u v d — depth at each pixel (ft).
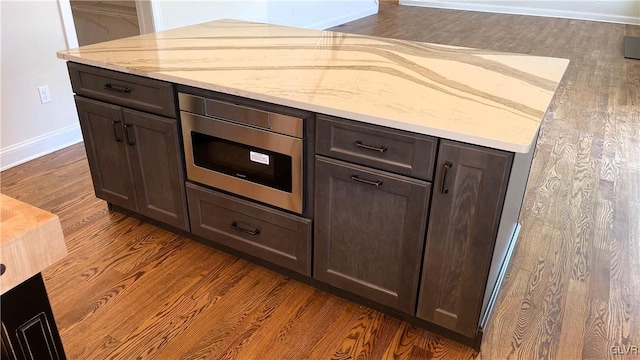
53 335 2.68
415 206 5.32
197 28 8.99
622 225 8.66
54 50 10.78
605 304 6.73
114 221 8.53
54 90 11.02
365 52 7.28
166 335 6.14
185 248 7.84
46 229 2.18
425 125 4.77
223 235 7.32
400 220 5.53
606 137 12.45
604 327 6.33
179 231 8.13
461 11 30.25
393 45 7.72
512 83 5.97
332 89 5.73
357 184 5.62
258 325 6.32
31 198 9.26
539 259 7.66
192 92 6.38
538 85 5.90
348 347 6.00
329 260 6.40
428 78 6.14
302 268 6.72
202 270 7.34
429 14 29.07
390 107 5.19
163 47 7.61
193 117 6.56
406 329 6.29
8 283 2.08
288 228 6.55
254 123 6.02
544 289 7.00
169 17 13.32
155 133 7.09
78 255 7.59
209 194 7.07
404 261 5.75
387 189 5.40
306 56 7.07
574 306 6.68
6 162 10.39
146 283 7.04
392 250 5.78
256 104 5.88
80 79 7.43
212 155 6.73
